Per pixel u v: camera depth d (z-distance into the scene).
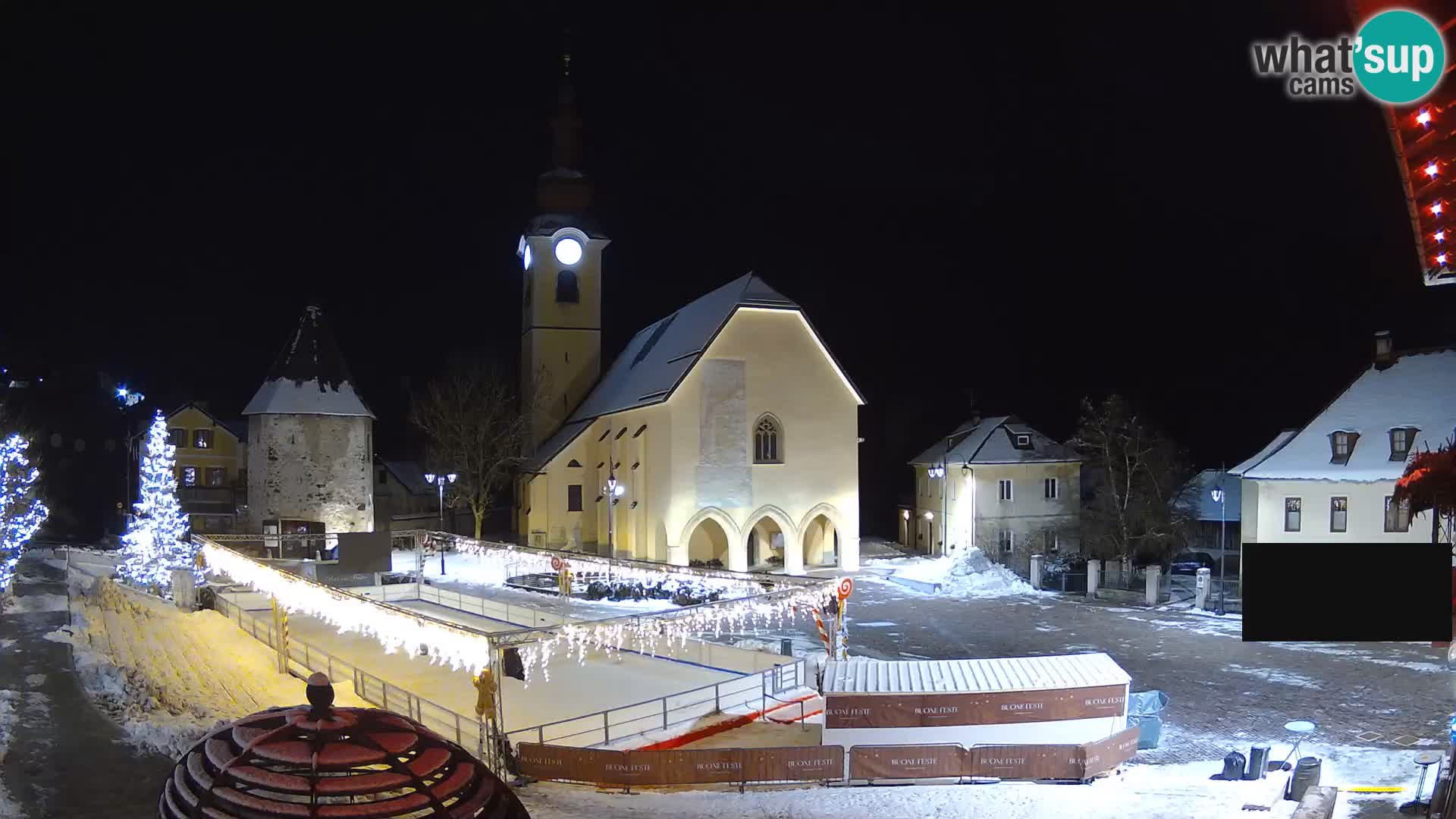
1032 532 60.44
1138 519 55.84
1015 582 48.59
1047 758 19.59
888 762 19.67
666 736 22.67
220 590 42.53
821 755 19.59
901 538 74.12
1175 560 58.50
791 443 55.97
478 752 21.52
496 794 4.62
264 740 4.43
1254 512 46.44
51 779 15.52
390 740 4.57
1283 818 14.57
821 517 59.22
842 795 17.69
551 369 74.06
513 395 84.88
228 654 29.39
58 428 81.06
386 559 42.44
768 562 58.53
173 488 42.19
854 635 37.22
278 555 56.88
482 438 70.75
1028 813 15.72
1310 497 44.50
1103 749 19.86
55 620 30.30
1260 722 24.48
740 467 54.69
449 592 46.19
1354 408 45.62
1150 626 38.81
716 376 54.47
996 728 20.69
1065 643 35.41
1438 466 8.48
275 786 4.19
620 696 26.94
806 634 37.28
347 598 24.00
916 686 21.05
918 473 70.38
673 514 53.66
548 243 74.06
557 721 22.23
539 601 45.47
